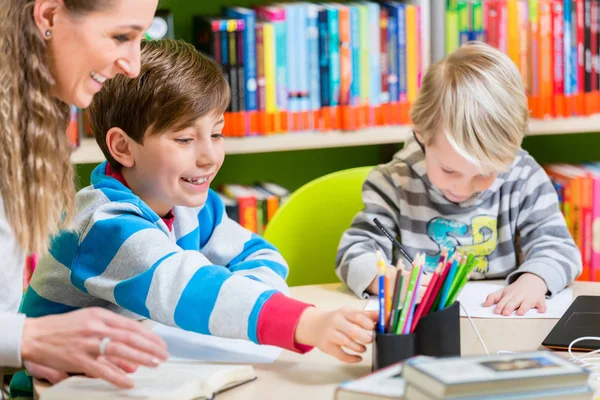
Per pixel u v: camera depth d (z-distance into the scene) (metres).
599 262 2.69
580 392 1.02
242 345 1.44
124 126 1.60
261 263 1.78
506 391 1.00
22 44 1.33
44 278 1.58
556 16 2.65
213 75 1.60
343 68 2.58
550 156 3.16
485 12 2.66
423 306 1.27
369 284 1.77
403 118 2.67
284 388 1.27
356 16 2.57
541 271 1.77
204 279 1.41
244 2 2.86
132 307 1.45
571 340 1.41
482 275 2.02
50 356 1.22
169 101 1.54
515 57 2.67
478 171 1.84
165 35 2.47
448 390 0.98
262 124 2.55
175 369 1.28
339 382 1.29
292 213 2.20
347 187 2.25
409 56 2.65
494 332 1.51
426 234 2.05
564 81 2.68
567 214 2.70
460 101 1.82
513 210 2.04
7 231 1.36
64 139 1.45
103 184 1.61
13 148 1.35
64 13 1.31
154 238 1.49
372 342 1.29
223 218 1.87
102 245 1.51
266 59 2.52
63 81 1.36
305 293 1.81
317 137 2.60
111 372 1.20
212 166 1.62
